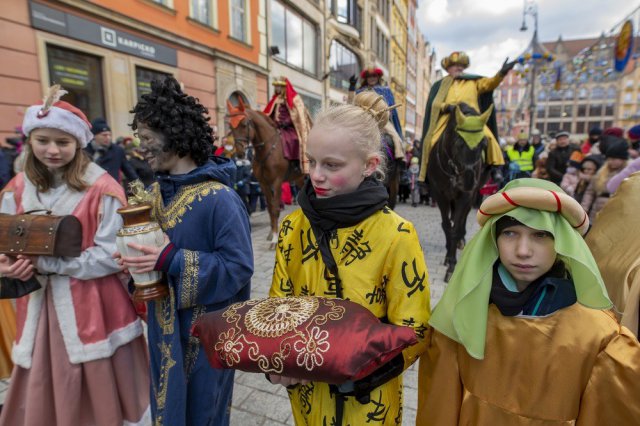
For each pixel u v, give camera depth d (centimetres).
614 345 97
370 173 110
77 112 146
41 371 149
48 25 638
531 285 105
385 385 109
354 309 97
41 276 147
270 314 97
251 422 197
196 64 989
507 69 352
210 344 99
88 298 150
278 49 1297
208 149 136
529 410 102
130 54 802
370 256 107
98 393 154
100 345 150
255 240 579
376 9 2397
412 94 4056
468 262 107
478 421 108
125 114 796
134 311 163
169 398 123
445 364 112
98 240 148
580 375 99
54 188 154
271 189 535
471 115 349
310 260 114
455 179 361
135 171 552
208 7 1024
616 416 96
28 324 150
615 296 170
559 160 689
